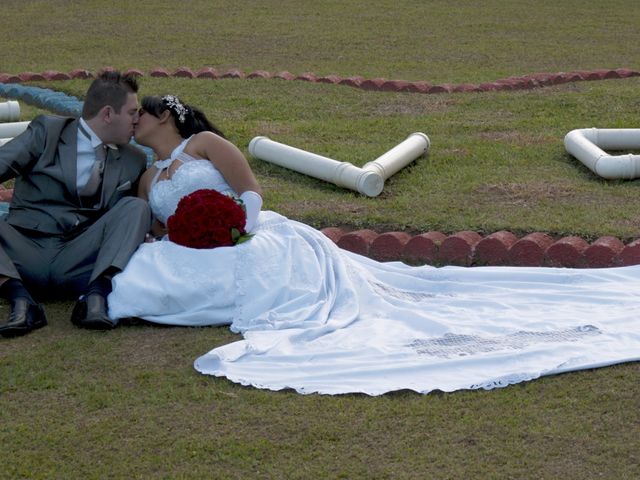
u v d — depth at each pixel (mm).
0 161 5961
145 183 6414
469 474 4156
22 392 4941
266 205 7730
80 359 5309
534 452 4312
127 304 5750
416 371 5086
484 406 4738
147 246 5938
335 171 8070
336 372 5055
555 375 5047
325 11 18016
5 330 5578
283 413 4703
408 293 6273
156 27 16344
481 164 8656
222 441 4441
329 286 6031
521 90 11391
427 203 7691
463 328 5621
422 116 10312
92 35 15656
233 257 5816
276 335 5469
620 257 6602
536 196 7758
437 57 14000
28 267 6031
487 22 16875
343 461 4273
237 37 15477
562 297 6098
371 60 13773
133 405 4789
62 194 6105
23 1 19062
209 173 6215
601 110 10281
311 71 13023
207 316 5754
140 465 4270
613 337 5422
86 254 6023
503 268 6438
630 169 8016
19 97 11516
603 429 4488
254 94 11266
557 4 18812
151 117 6312
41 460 4324
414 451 4344
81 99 11250
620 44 14883
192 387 4961
